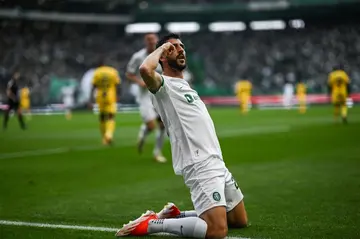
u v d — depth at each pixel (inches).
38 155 598.5
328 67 2407.7
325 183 382.6
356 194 339.0
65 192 364.5
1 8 2233.0
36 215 290.7
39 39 2434.8
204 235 221.5
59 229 256.8
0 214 293.7
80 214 293.0
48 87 2121.1
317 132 845.2
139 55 533.6
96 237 239.3
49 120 1378.0
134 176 435.5
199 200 225.3
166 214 245.3
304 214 283.4
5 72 2114.9
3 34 2345.0
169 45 234.2
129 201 330.6
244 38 2637.8
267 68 2469.2
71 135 893.2
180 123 232.7
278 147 637.3
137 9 2549.2
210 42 2630.4
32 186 390.6
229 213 245.0
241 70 2466.8
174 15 2586.1
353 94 2110.0
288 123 1093.8
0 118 1541.6
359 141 686.5
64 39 2511.1
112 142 753.6
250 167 473.1
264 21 2598.4
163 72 244.1
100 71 703.1
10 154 610.2
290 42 2568.9
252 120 1224.8
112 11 2568.9
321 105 2102.6
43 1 2369.6
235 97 2222.0
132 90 2011.6
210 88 2252.7
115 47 2556.6
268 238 233.5
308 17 2536.9
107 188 379.2
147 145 708.7
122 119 1392.7
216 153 231.6
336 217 275.1
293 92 2226.9
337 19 2561.5
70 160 550.6
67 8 2466.8
